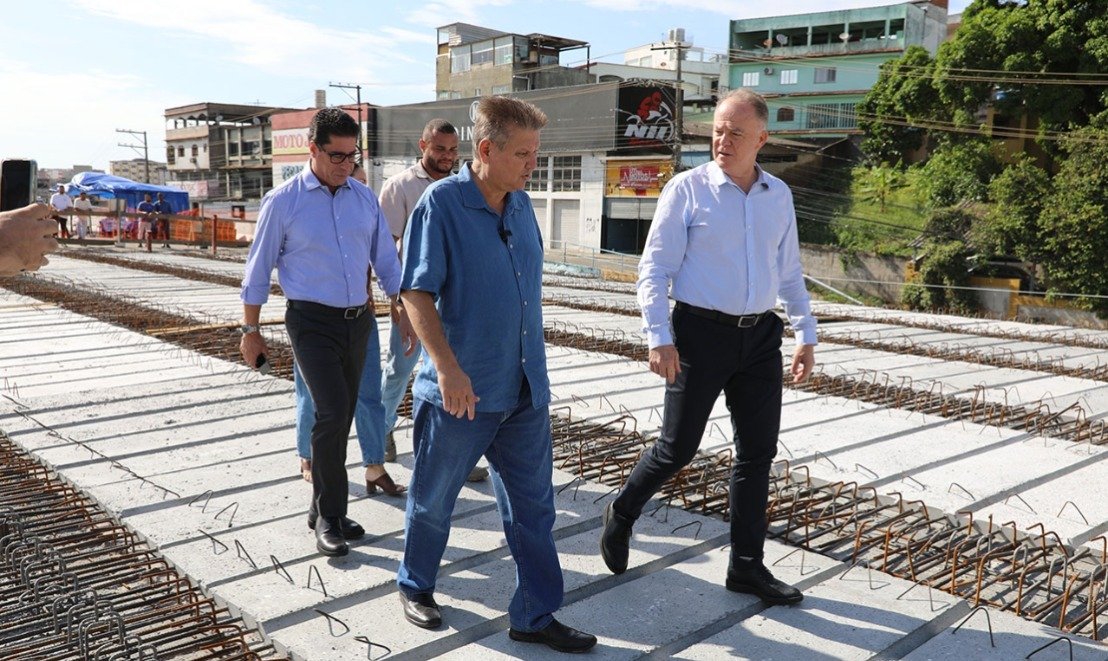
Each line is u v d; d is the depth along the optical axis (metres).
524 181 2.57
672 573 3.26
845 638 2.77
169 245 25.09
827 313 12.80
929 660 2.63
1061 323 23.31
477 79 45.66
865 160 32.28
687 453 3.00
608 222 33.03
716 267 2.91
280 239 3.48
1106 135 22.86
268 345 7.89
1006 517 3.87
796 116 39.00
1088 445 5.18
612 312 11.90
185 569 3.18
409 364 4.24
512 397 2.64
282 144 47.31
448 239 2.56
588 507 3.92
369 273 3.67
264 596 2.97
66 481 4.18
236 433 5.04
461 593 3.04
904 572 3.30
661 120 31.94
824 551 3.49
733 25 41.34
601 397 6.22
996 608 3.00
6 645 2.62
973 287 24.33
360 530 3.48
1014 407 6.18
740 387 3.01
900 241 27.00
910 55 30.44
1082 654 2.68
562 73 41.81
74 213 22.70
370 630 2.76
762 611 2.97
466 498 4.01
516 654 2.65
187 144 68.00
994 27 26.72
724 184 2.92
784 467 4.55
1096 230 22.47
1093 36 24.77
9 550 3.30
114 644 2.65
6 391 6.07
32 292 12.03
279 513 3.77
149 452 4.66
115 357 7.45
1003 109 26.88
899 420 5.70
